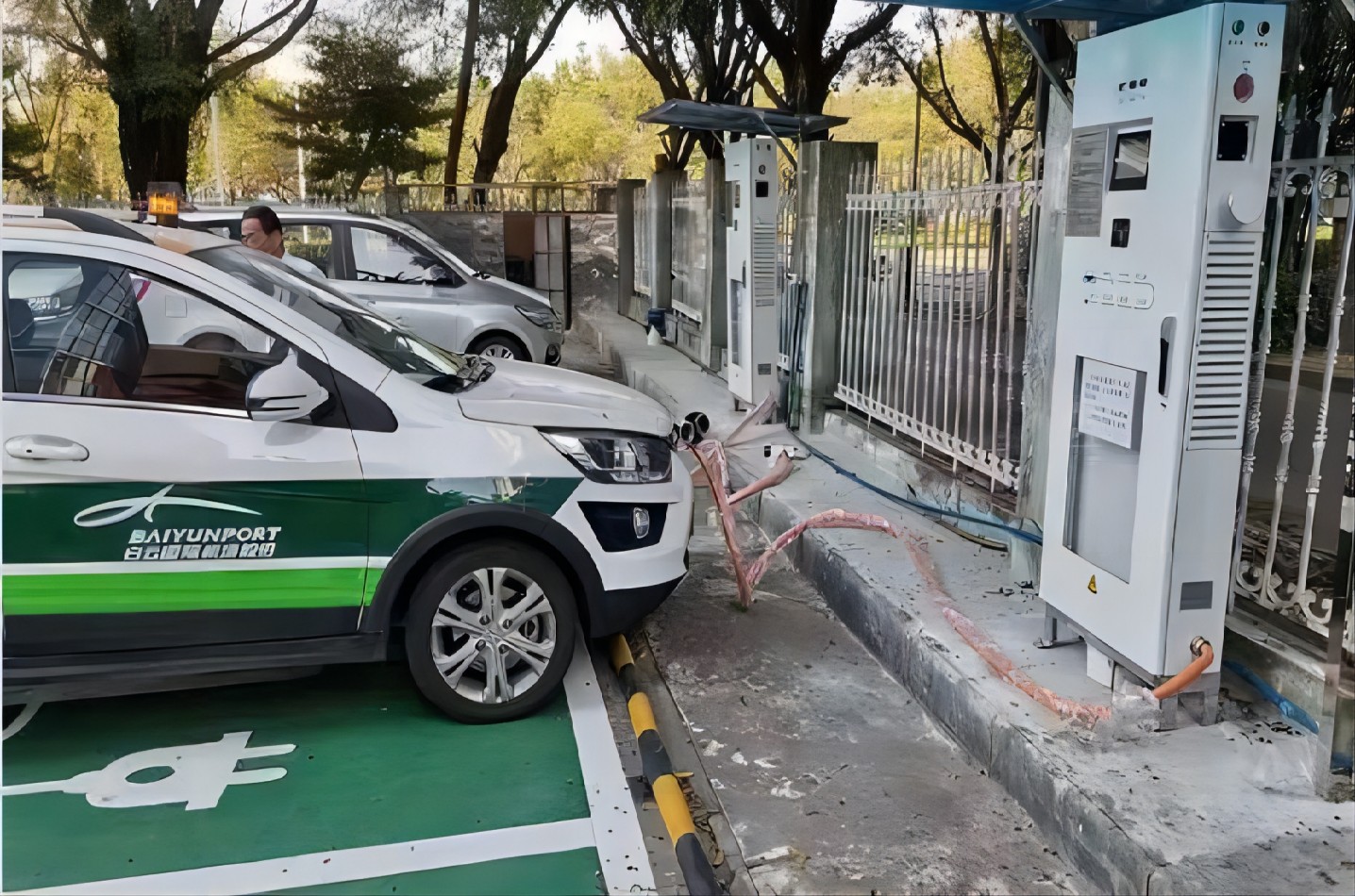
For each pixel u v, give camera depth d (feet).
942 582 16.58
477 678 13.78
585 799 11.92
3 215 12.82
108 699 14.23
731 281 29.66
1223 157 10.16
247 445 12.23
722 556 20.92
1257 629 12.47
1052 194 15.15
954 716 13.34
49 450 11.57
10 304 11.98
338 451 12.53
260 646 12.59
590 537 13.65
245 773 12.32
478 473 13.03
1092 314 12.14
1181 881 9.00
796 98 45.42
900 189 24.04
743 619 17.58
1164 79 10.61
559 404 14.23
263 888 10.21
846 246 27.37
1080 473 12.71
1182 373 10.58
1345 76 11.73
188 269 12.66
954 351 24.04
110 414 11.91
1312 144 11.86
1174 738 11.55
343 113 68.39
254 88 67.05
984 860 10.80
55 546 11.73
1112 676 12.39
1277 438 13.93
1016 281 18.45
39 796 11.73
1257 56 9.98
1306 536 11.82
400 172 72.02
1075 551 12.95
